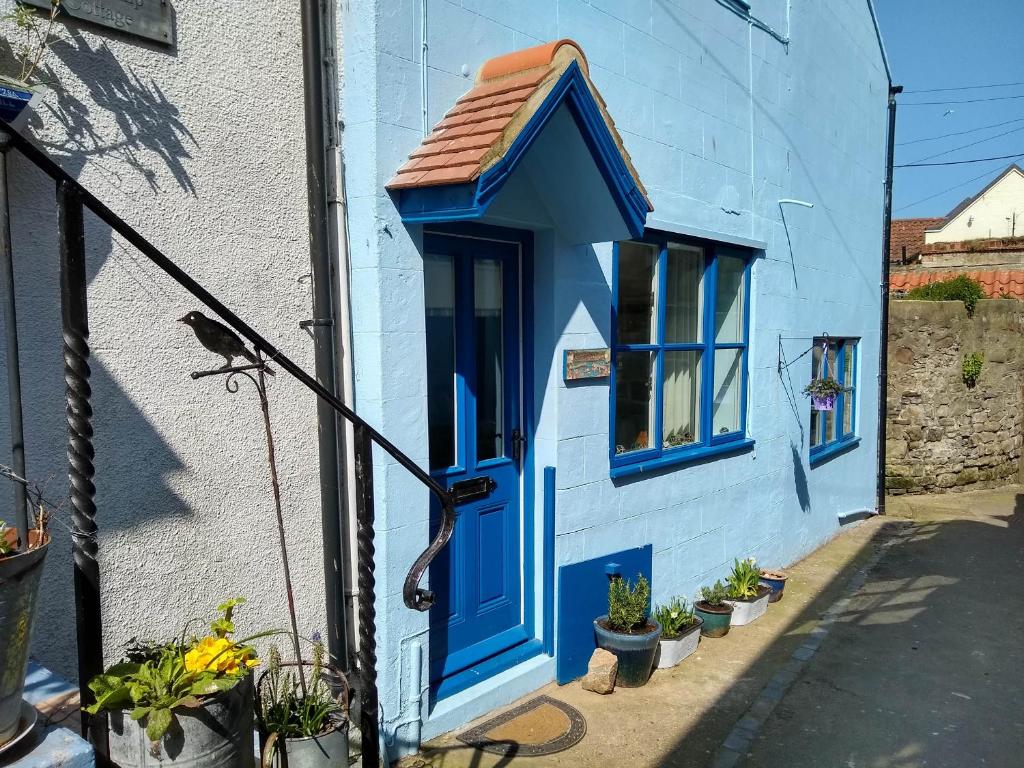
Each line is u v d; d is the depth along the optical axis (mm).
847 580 6910
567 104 3551
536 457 4500
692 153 5438
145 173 2824
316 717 2492
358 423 2248
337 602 3414
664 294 5352
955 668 5047
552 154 3846
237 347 2195
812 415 7871
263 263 3213
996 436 11258
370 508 2316
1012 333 11281
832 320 8062
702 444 5867
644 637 4500
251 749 2004
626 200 3924
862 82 8516
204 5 2982
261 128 3188
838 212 8062
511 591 4531
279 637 3318
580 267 4488
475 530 4301
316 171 3295
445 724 3855
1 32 2445
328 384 3342
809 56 7109
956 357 10773
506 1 3980
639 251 5160
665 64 5113
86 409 1761
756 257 6387
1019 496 10727
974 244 14219
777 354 6805
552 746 3830
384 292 3447
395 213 3482
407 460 2340
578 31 4414
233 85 3086
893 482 10758
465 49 3781
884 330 9672
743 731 4125
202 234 3006
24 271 2529
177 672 1904
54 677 2195
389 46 3404
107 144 2715
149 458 2875
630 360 5129
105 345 2742
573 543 4559
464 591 4238
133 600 2850
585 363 4527
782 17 6566
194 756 1831
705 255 5801
